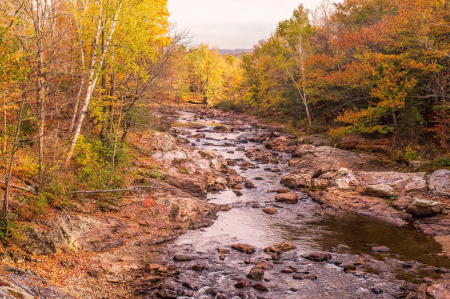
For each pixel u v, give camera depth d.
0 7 10.64
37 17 11.98
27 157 12.62
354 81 27.14
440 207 15.99
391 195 18.42
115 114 18.08
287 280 10.41
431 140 25.98
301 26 44.59
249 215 16.91
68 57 13.93
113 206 14.55
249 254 12.43
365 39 30.95
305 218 16.64
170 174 19.64
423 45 22.94
